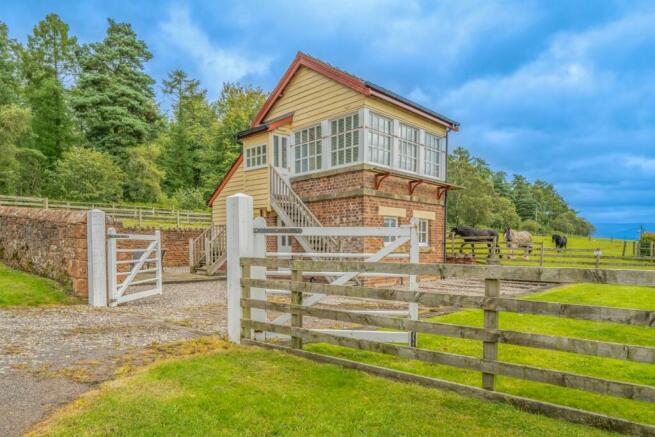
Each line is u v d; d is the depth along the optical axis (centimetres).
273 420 262
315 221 1095
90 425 250
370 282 1066
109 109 3456
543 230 6462
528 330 564
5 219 1051
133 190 3231
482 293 981
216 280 1235
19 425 254
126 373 359
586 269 268
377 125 1158
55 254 849
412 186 1247
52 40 4503
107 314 663
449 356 325
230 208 492
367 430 250
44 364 383
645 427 242
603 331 560
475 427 257
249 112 3778
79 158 2839
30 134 3100
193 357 406
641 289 1039
